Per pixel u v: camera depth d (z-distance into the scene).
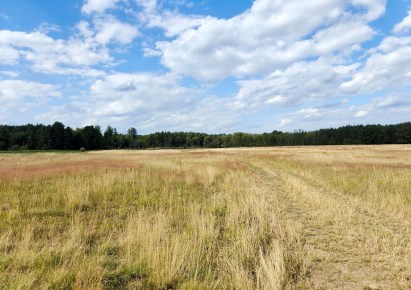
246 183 16.77
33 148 98.56
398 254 6.47
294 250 6.79
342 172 20.27
